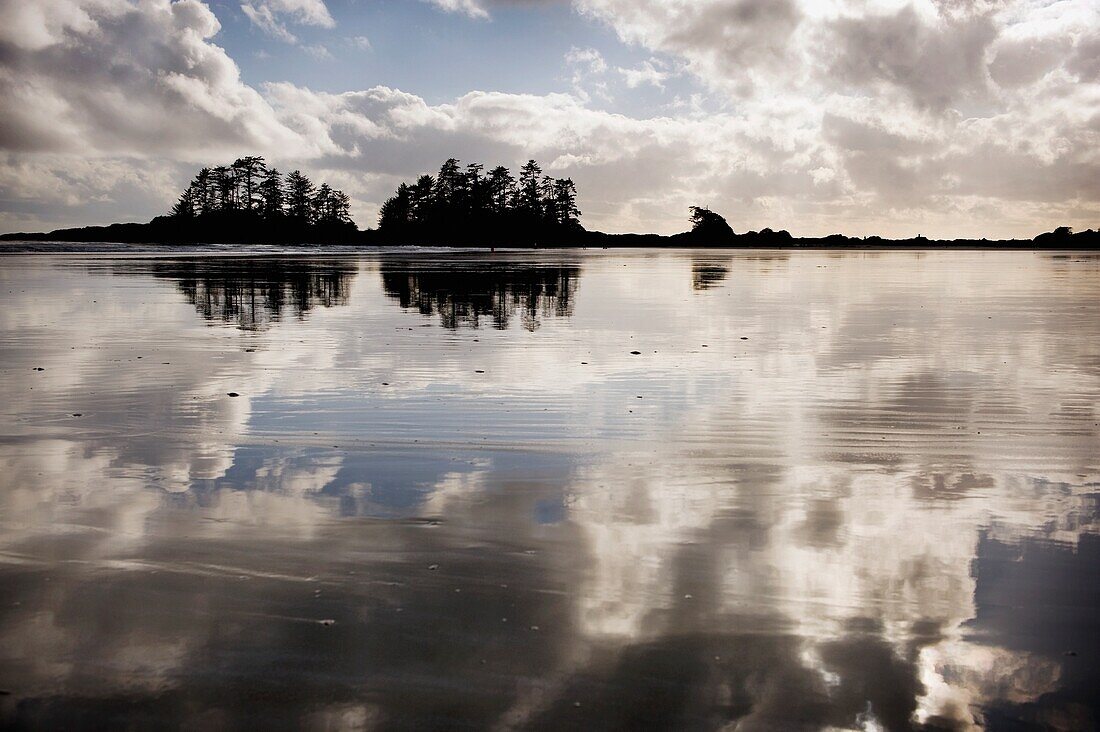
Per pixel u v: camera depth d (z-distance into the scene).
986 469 6.15
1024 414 8.09
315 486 5.62
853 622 3.58
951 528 4.81
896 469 6.13
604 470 6.06
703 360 11.45
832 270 41.88
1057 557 4.36
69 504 5.18
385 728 2.80
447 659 3.24
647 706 2.93
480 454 6.53
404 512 5.05
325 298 21.72
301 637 3.41
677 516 5.00
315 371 10.45
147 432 7.22
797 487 5.64
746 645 3.37
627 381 9.83
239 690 3.03
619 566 4.18
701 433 7.28
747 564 4.23
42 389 9.15
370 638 3.41
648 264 49.53
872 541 4.58
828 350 12.43
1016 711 2.93
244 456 6.43
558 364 11.06
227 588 3.90
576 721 2.85
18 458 6.32
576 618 3.59
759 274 37.19
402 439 7.01
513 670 3.16
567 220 124.81
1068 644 3.41
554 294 23.77
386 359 11.46
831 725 2.84
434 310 18.67
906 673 3.17
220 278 29.50
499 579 4.01
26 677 3.12
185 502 5.24
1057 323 16.12
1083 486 5.72
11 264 38.91
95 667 3.19
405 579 4.00
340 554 4.34
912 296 23.44
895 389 9.38
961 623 3.58
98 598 3.78
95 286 24.83
